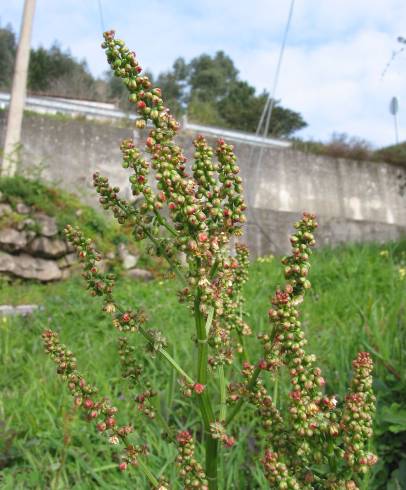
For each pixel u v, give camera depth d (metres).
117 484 2.76
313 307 5.73
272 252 14.46
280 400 3.17
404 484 2.41
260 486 2.58
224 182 1.45
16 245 10.41
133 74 1.42
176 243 1.44
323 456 1.36
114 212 1.51
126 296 7.40
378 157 18.45
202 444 2.99
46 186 11.66
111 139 14.95
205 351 1.52
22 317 6.37
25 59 12.53
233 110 44.22
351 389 1.35
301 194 16.98
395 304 4.44
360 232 15.23
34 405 3.71
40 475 2.77
